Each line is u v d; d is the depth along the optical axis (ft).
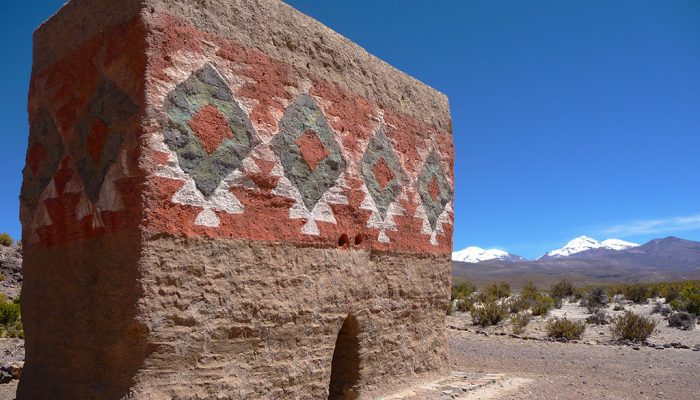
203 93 17.75
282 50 20.70
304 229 20.68
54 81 19.89
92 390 16.40
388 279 24.98
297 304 20.10
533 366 36.22
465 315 70.90
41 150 20.29
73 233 18.16
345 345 23.44
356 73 24.32
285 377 19.48
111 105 17.21
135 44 16.72
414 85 28.50
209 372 17.16
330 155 22.24
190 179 17.10
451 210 30.55
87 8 18.86
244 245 18.44
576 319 66.80
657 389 28.73
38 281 19.69
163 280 16.15
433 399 23.90
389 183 25.59
